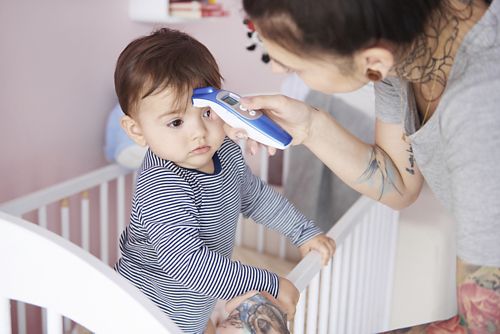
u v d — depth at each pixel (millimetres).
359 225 1377
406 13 693
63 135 1718
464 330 804
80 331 1539
